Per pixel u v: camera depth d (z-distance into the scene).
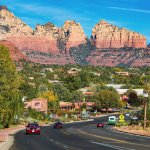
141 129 66.56
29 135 53.38
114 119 102.12
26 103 130.75
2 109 41.81
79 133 57.12
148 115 83.88
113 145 34.59
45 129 72.31
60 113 142.62
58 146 33.97
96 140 41.59
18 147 33.50
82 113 140.12
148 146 33.50
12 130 69.38
